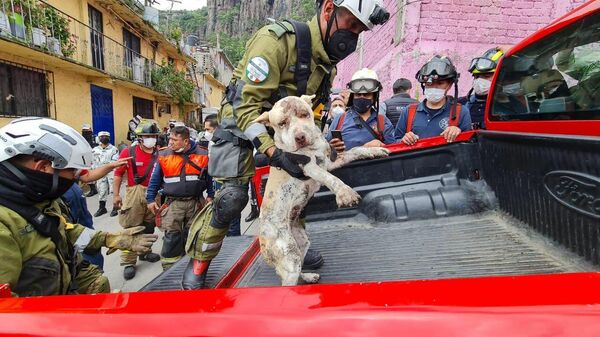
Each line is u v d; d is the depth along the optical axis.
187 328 0.80
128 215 4.74
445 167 2.85
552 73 2.02
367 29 1.81
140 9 19.83
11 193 1.59
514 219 2.40
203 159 4.21
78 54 14.16
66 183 1.78
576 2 5.91
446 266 1.97
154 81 20.89
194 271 1.98
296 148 1.58
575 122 1.85
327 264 2.16
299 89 1.91
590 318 0.67
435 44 6.23
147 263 5.13
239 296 0.87
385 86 7.48
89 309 0.88
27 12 10.77
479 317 0.70
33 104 12.08
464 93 6.29
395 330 0.72
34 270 1.63
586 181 1.76
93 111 15.88
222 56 43.09
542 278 0.80
